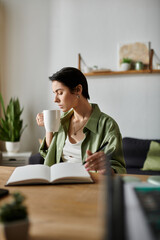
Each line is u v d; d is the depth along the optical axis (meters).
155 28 3.05
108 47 3.18
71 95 1.36
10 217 0.48
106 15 3.18
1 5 3.46
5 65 3.49
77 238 0.50
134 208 0.51
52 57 3.36
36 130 3.44
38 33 3.39
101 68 3.12
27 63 3.43
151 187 0.66
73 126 1.50
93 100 3.25
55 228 0.55
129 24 3.12
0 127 3.17
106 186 0.44
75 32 3.28
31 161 2.56
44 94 3.40
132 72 3.04
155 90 3.08
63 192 0.81
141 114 3.13
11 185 0.89
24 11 3.41
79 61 3.23
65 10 3.30
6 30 3.47
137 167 2.71
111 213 0.39
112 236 0.37
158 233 0.41
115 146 1.27
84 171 0.98
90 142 1.41
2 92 3.50
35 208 0.67
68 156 1.47
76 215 0.62
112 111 3.21
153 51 3.07
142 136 3.13
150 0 3.05
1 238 0.51
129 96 3.15
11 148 3.15
